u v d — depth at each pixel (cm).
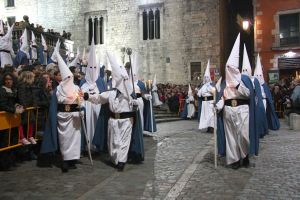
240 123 766
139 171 767
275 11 2597
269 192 608
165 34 2989
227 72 777
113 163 832
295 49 2547
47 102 853
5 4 3400
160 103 1905
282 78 2462
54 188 651
